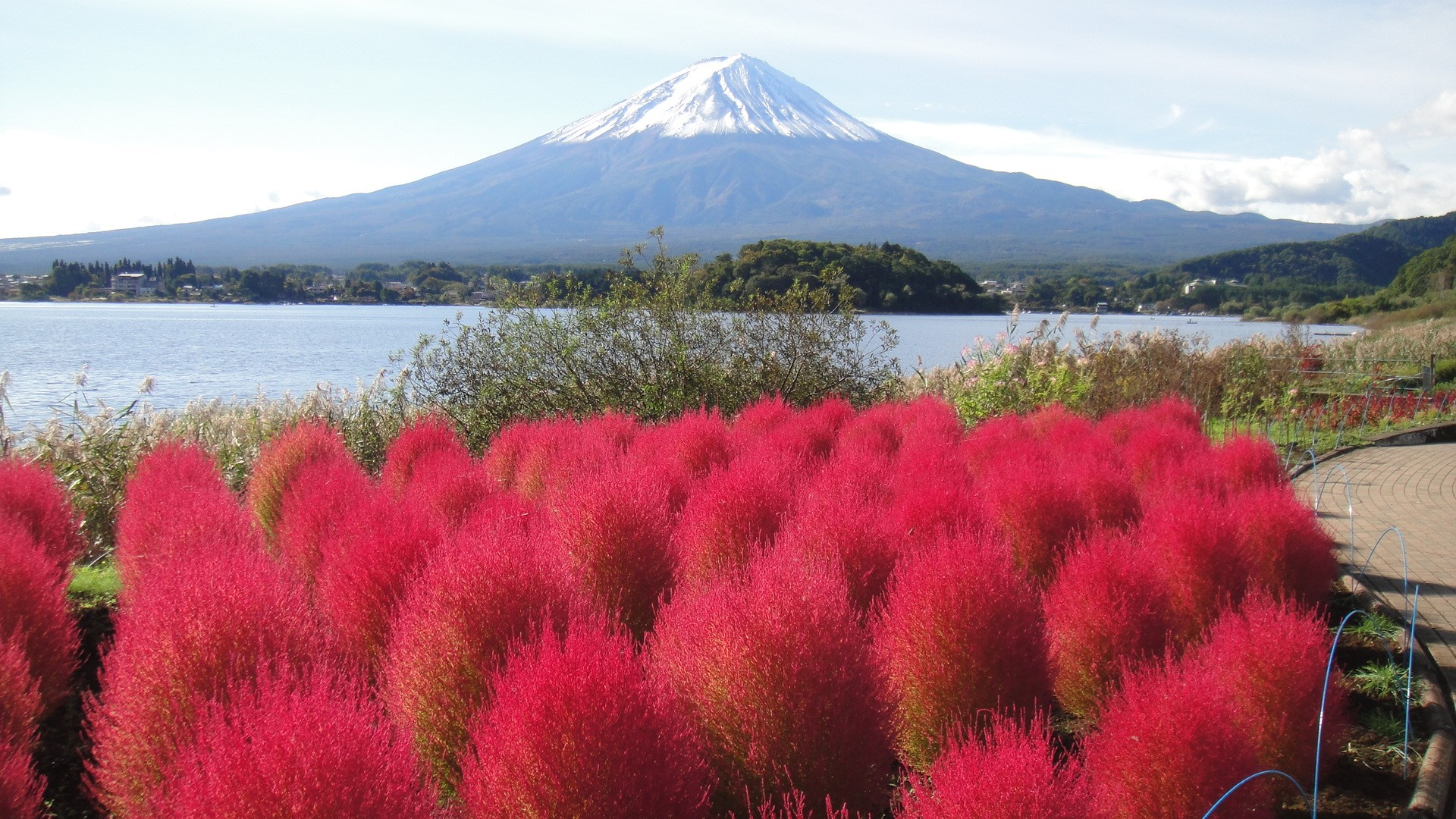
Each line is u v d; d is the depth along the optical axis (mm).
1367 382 18125
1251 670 4293
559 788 3020
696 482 7504
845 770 3654
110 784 3701
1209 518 5719
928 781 3947
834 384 13711
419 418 10969
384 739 3080
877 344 14547
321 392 12633
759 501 5938
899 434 10336
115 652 4250
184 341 46656
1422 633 6137
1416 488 10938
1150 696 3717
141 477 7832
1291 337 20047
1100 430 10266
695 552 5949
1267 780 4027
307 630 4391
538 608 4117
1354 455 13234
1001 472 7277
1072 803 2971
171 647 3812
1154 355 15953
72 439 9680
